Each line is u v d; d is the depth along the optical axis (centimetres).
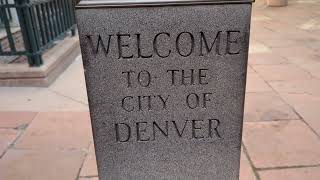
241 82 179
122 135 191
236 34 169
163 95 181
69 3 533
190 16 164
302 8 993
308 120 302
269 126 293
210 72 177
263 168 237
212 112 186
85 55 171
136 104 183
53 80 424
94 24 165
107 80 177
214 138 193
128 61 173
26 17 380
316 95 358
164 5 161
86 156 259
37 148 271
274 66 459
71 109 340
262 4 1112
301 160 245
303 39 612
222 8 163
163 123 188
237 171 203
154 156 197
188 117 187
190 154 197
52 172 241
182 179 204
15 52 397
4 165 250
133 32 167
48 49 472
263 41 604
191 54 172
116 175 202
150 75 176
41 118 322
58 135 289
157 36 168
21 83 402
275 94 362
